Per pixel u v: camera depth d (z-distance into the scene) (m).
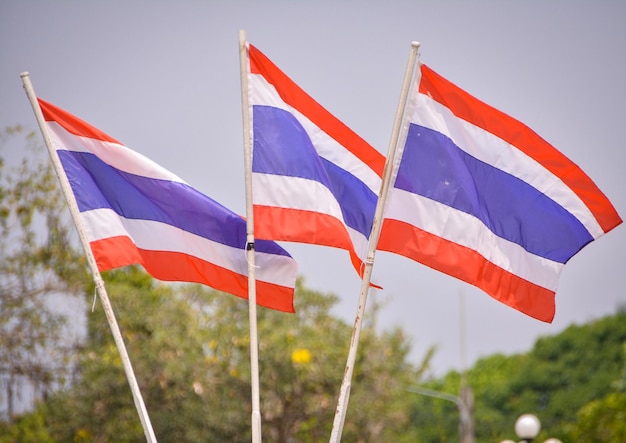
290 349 43.41
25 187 36.72
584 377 95.62
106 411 42.88
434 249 17.77
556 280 18.11
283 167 17.72
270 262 18.53
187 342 43.72
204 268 18.50
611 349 96.31
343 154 18.11
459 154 18.00
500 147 18.11
